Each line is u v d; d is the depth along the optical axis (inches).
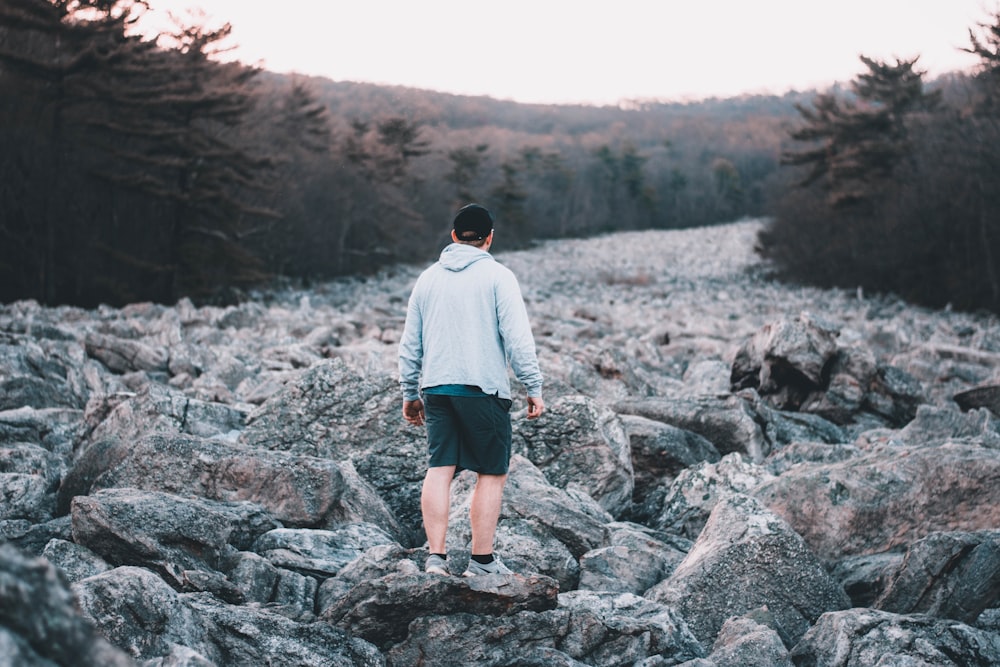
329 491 247.0
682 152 7819.9
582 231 5841.5
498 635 164.4
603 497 304.2
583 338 906.7
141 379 516.7
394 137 3858.3
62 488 267.1
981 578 196.9
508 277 164.1
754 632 179.8
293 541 220.8
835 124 2637.8
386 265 3238.2
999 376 660.1
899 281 2229.3
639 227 6466.5
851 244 2452.0
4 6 1486.2
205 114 1752.0
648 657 175.0
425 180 4015.8
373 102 5629.9
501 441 164.1
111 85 1675.7
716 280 2903.5
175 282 1756.9
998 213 1913.1
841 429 482.3
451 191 4485.7
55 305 1652.3
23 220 1628.9
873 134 2628.0
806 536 256.8
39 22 1533.0
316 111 3181.6
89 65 1604.3
